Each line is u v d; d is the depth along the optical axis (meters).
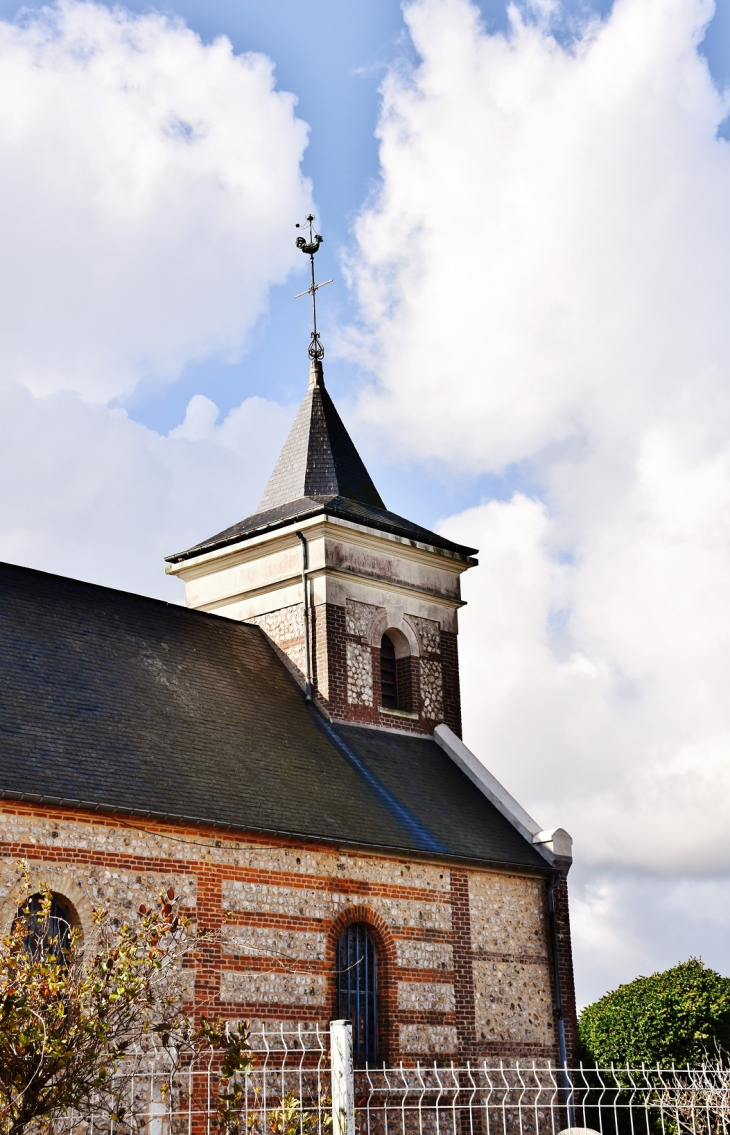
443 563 29.58
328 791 22.70
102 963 10.84
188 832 19.12
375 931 21.77
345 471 29.95
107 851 18.00
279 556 27.78
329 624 26.66
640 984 26.84
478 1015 23.12
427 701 28.42
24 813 17.20
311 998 20.20
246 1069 14.43
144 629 23.97
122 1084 12.47
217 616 26.67
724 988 26.34
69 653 21.44
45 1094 10.05
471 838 24.58
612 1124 25.00
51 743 18.66
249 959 19.42
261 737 23.20
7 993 9.97
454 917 23.30
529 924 24.89
